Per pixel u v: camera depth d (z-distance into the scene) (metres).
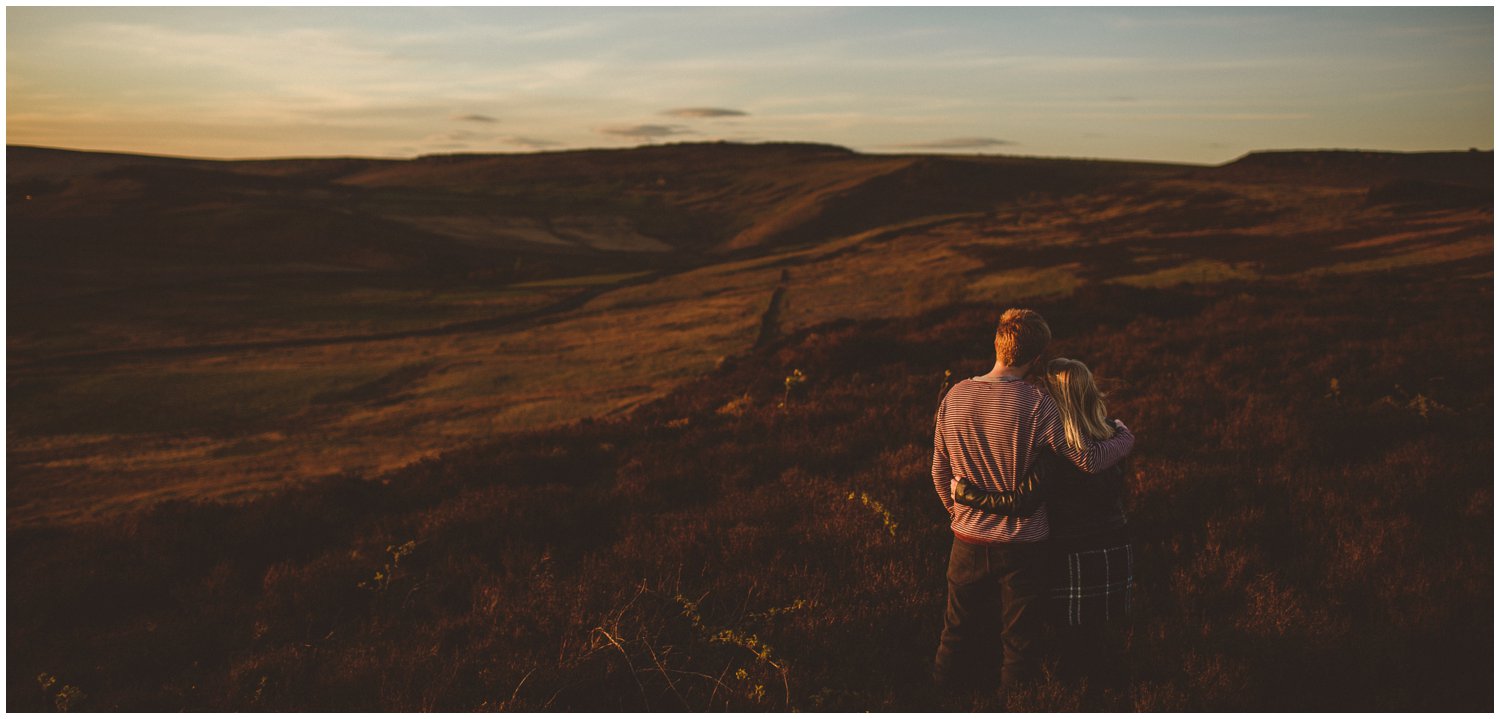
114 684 4.66
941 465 3.58
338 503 8.60
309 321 75.56
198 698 4.20
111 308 82.81
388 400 42.00
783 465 8.30
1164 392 10.17
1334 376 10.71
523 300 85.88
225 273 110.06
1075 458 3.21
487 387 42.78
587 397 35.19
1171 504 5.77
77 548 7.83
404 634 4.91
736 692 3.86
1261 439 7.50
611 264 131.75
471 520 6.87
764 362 18.22
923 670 4.02
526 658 4.23
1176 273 62.78
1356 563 4.62
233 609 5.66
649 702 3.90
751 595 4.82
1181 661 3.83
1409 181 104.94
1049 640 3.89
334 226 146.88
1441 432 7.46
